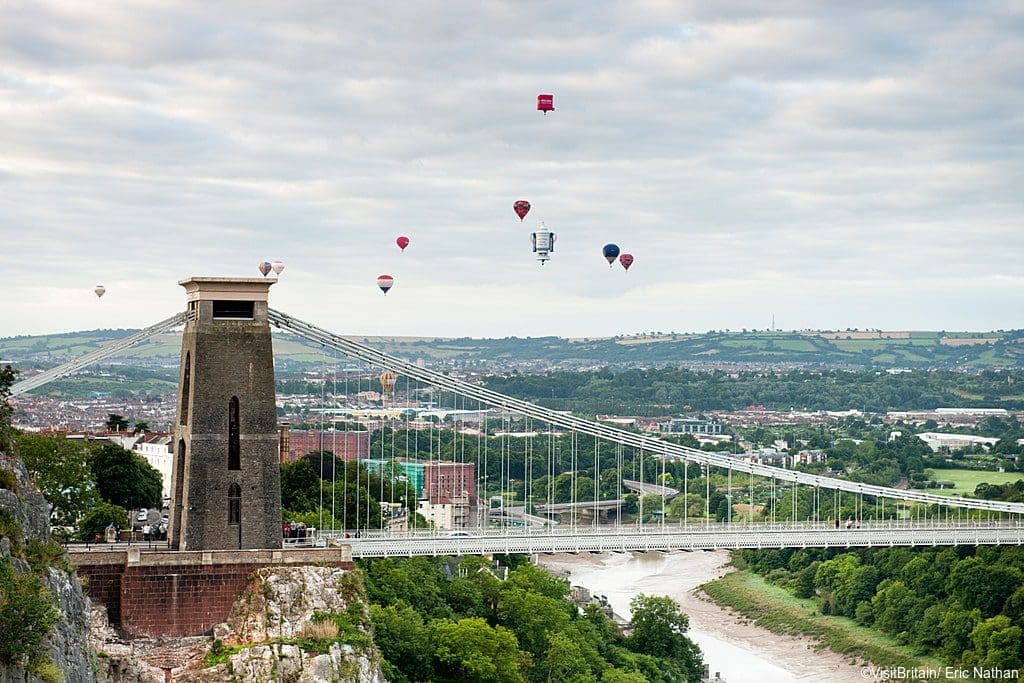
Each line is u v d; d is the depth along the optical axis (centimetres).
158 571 16438
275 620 16525
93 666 13775
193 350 17000
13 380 14562
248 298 17100
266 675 16012
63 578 13575
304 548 17138
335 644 16450
